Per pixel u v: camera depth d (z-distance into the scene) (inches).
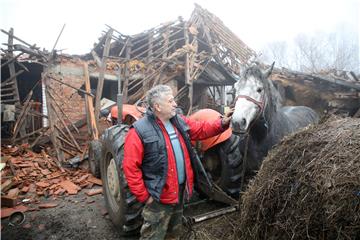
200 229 124.0
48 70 318.7
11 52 319.3
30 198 171.9
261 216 95.7
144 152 87.2
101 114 313.6
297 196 84.9
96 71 373.7
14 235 129.2
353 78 335.6
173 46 466.9
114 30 409.4
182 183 91.5
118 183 126.3
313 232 78.5
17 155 250.8
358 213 70.5
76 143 269.9
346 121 99.3
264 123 128.3
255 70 125.6
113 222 132.1
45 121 350.6
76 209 157.0
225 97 535.8
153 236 91.0
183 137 92.0
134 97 369.7
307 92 341.7
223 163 142.1
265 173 101.9
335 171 79.1
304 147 94.1
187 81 386.3
